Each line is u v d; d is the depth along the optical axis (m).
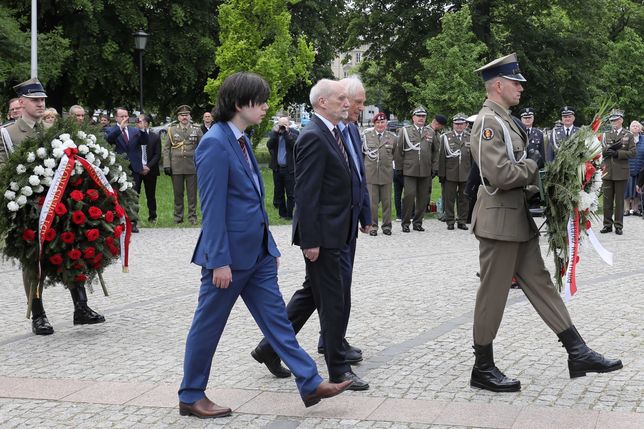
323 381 4.92
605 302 8.19
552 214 5.41
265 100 4.93
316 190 5.31
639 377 5.58
